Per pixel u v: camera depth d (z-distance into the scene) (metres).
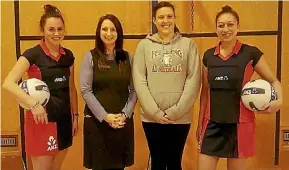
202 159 2.56
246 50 2.44
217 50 2.48
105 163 2.59
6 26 3.12
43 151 2.54
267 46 3.24
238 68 2.41
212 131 2.51
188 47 2.52
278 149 3.35
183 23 3.19
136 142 3.29
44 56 2.51
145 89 2.48
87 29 3.18
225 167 3.37
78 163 3.29
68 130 2.65
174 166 2.62
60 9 3.14
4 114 3.20
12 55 3.15
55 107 2.55
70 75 2.68
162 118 2.46
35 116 2.39
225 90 2.44
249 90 2.39
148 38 2.56
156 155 2.61
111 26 2.48
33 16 3.13
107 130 2.57
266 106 2.38
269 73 2.48
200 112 2.63
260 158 3.36
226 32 2.39
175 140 2.58
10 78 2.42
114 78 2.51
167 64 2.47
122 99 2.54
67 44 3.17
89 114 2.58
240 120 2.46
